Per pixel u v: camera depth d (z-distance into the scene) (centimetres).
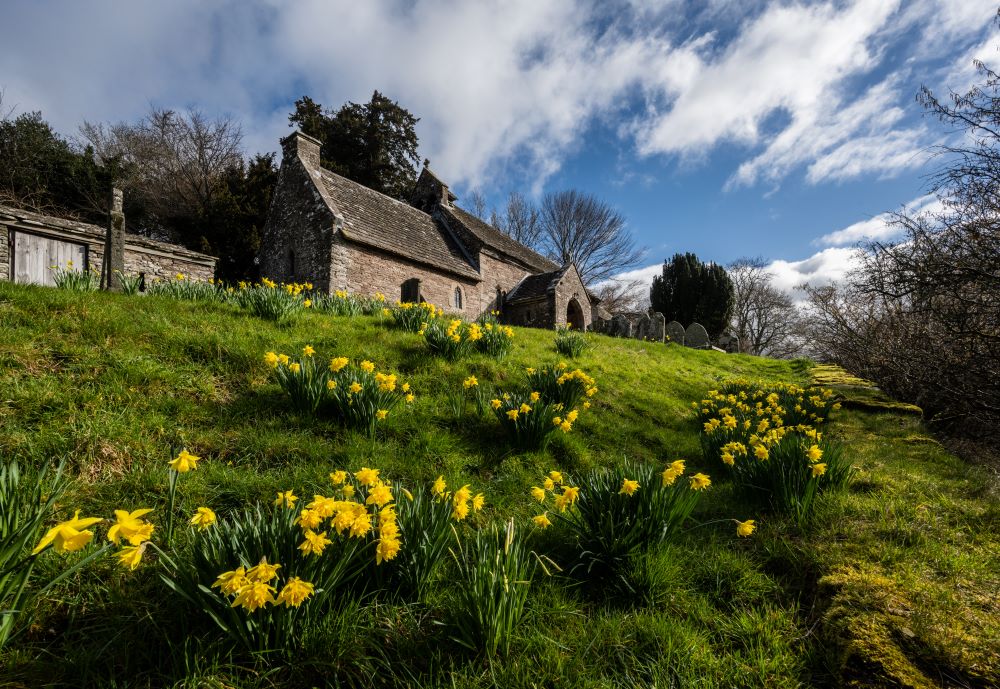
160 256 1286
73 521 117
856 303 1121
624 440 483
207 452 310
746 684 168
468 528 268
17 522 176
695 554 255
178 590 157
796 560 246
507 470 360
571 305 2214
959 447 543
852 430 560
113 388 338
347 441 345
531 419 388
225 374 417
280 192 1684
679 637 193
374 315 781
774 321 3803
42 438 268
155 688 153
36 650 160
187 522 234
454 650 179
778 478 308
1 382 307
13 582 149
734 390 742
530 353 712
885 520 281
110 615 173
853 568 228
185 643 152
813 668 176
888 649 168
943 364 686
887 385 930
